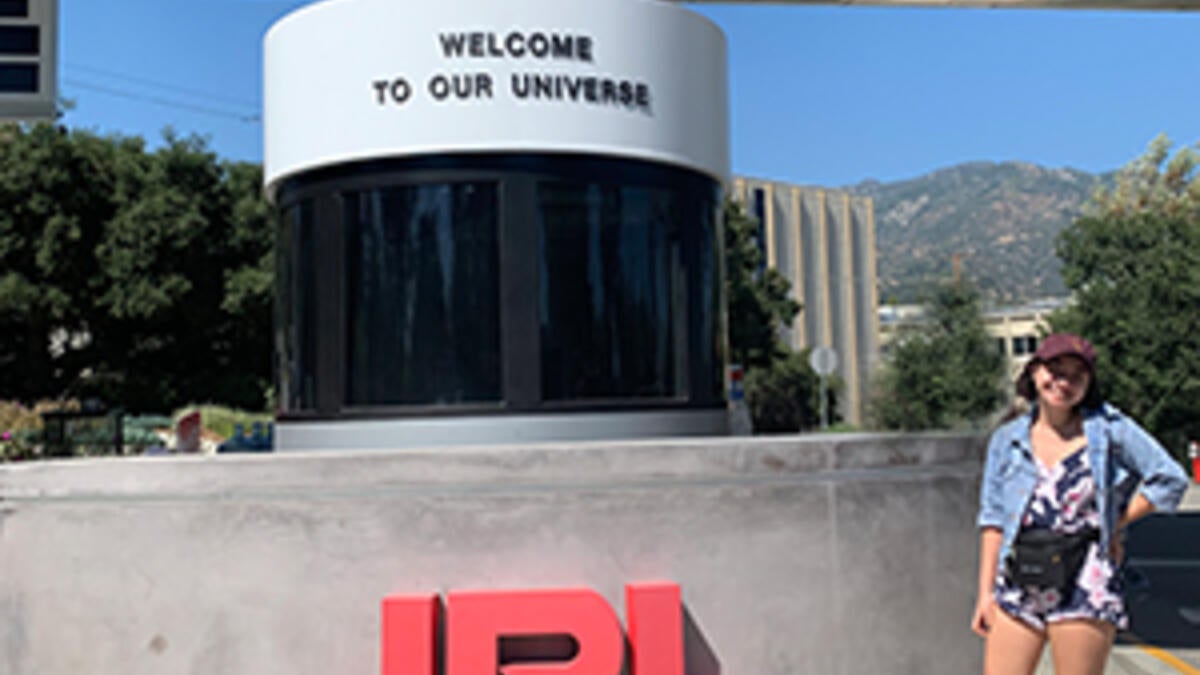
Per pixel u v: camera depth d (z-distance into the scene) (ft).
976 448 19.53
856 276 238.48
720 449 17.30
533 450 16.79
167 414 107.24
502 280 20.99
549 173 21.34
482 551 16.60
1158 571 42.45
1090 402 13.17
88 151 104.73
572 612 15.97
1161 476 12.60
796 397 125.49
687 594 16.97
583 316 21.35
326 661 16.44
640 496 16.96
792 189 224.53
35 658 16.85
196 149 110.22
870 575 18.02
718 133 23.80
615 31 21.83
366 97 21.44
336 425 21.52
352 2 21.67
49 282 103.19
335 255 21.90
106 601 16.79
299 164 22.20
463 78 21.11
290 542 16.62
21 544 17.07
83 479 17.04
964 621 18.94
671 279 22.41
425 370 21.13
